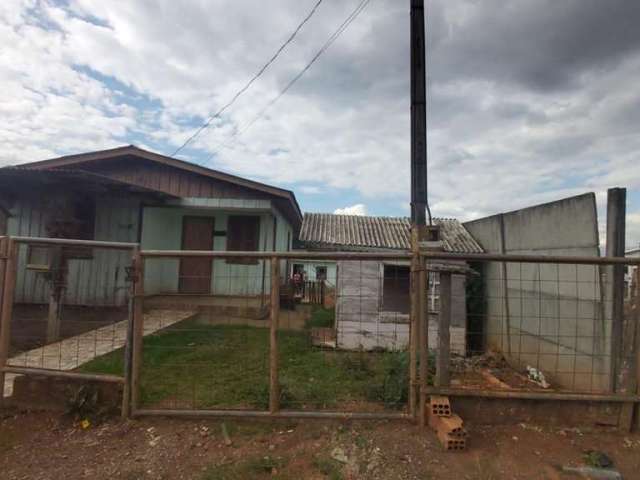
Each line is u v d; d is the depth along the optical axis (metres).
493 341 9.26
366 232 12.04
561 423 3.80
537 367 7.34
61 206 8.09
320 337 9.16
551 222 7.00
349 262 9.20
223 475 2.99
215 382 4.96
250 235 10.45
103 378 3.88
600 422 3.79
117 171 9.86
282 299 10.63
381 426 3.70
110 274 8.95
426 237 4.44
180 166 9.68
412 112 4.77
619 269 4.45
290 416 3.75
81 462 3.17
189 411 3.81
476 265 10.01
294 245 14.54
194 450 3.34
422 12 4.87
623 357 4.14
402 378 4.39
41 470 3.07
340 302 9.12
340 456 3.25
